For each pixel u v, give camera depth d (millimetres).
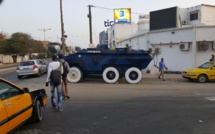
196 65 21859
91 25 32250
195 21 40188
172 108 8312
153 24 39844
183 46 22266
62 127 6273
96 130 5996
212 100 9688
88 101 9680
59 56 9859
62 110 8156
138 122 6660
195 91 12180
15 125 5336
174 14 36875
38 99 6852
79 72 16531
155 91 12242
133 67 16172
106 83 16203
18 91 5805
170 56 23812
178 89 12984
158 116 7277
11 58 74938
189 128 6105
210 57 21938
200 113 7617
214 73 16547
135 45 29688
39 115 6793
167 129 6035
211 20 39781
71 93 11805
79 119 7023
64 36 29188
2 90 5172
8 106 5016
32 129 6117
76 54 16469
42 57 82875
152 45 25266
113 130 5980
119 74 16391
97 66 16406
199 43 21734
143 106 8656
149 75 21688
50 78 8078
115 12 62375
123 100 9828
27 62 21734
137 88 13531
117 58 16125
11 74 27172
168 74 22422
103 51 16281
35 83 16578
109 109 8242
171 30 23406
